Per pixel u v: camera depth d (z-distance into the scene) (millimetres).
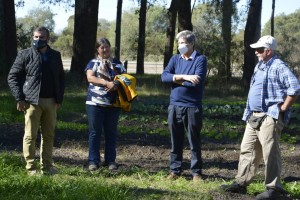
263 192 7695
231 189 8016
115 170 9477
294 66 41250
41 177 8016
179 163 9023
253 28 32781
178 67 8812
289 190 8180
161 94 29719
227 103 24844
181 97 8727
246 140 7934
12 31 32688
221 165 10641
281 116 7598
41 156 8844
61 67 8758
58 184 7633
